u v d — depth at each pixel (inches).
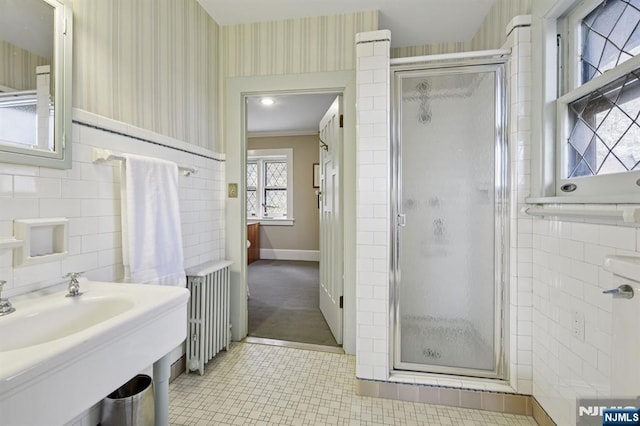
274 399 66.9
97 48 52.8
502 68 65.4
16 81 40.6
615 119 45.3
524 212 61.1
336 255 95.5
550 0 54.4
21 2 41.4
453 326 69.5
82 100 50.0
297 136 225.3
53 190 45.5
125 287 46.7
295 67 88.9
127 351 34.4
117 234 57.2
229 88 92.8
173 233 65.2
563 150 55.6
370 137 68.4
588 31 51.8
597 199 43.4
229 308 90.4
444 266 69.4
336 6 83.5
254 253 222.7
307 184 225.1
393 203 69.8
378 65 67.7
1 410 23.0
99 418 50.6
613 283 36.7
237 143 93.1
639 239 38.4
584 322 48.0
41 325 38.2
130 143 59.9
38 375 25.2
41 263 43.3
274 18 89.0
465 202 68.2
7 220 39.8
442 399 65.7
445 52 103.4
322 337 97.7
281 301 133.6
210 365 80.5
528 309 62.9
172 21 72.6
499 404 63.8
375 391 68.1
